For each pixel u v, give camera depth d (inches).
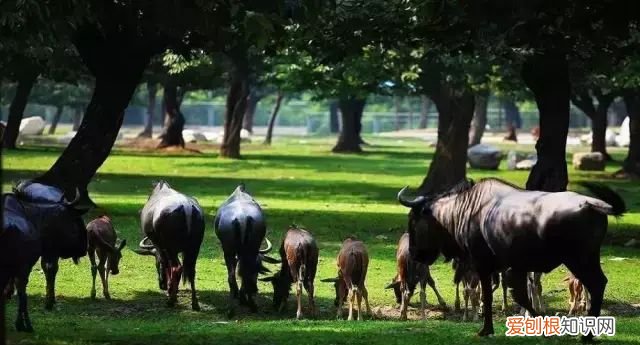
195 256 1173.7
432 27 1604.3
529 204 876.0
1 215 800.3
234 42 1879.9
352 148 4909.0
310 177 3164.4
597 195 868.6
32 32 1379.2
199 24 1507.1
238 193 1178.0
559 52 1545.3
